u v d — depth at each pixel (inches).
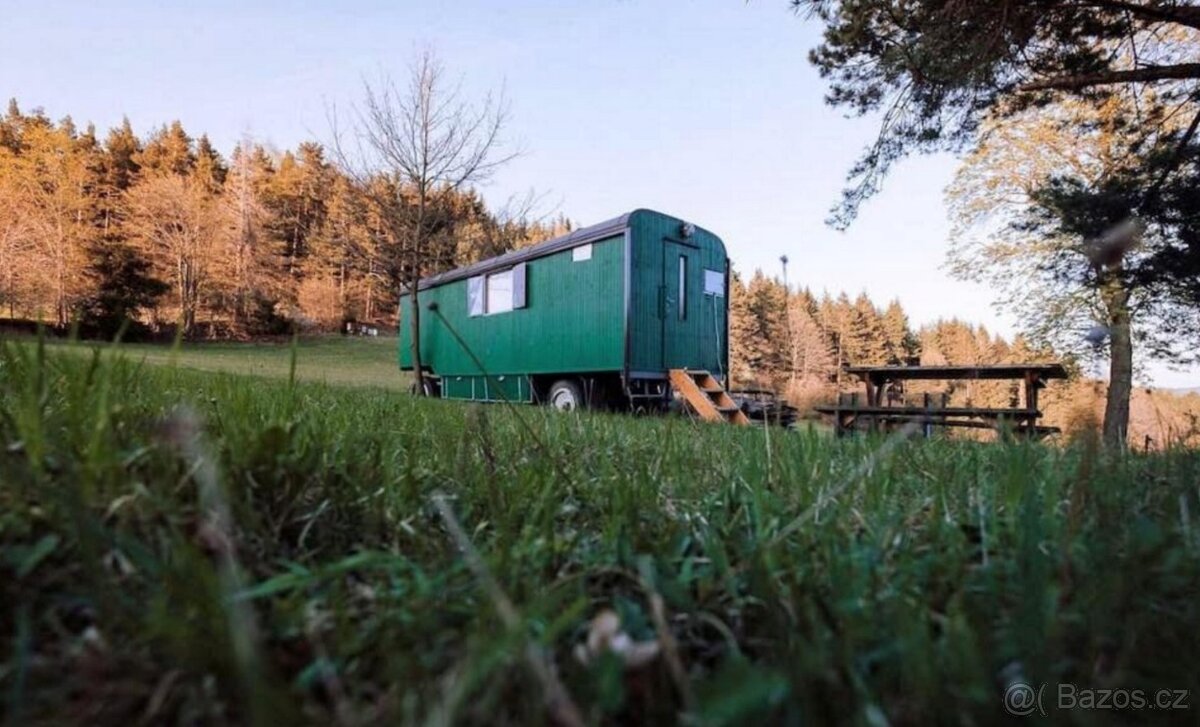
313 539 32.9
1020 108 283.3
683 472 58.1
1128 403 303.1
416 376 473.1
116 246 1042.1
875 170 297.0
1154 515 39.4
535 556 30.6
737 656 21.2
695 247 335.6
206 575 19.6
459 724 16.1
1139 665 20.7
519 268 378.0
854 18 253.4
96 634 19.3
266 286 1315.2
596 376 335.6
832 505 42.3
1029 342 437.1
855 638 21.5
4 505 24.6
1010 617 22.8
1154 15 230.1
